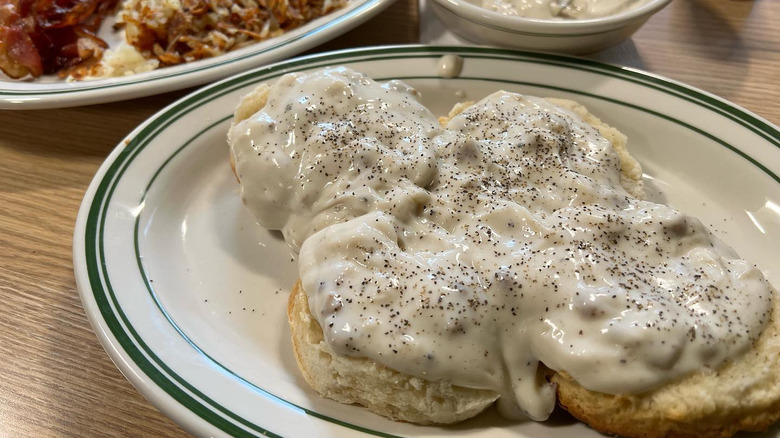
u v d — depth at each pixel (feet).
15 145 0.87
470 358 0.54
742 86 0.96
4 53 0.96
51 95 0.87
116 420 0.59
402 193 0.65
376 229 0.61
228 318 0.68
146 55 1.02
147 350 0.59
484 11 0.92
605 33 0.91
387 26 1.11
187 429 0.53
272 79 0.90
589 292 0.55
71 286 0.71
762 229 0.75
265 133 0.72
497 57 0.93
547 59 0.92
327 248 0.60
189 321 0.66
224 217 0.79
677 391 0.52
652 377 0.51
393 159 0.68
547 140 0.71
